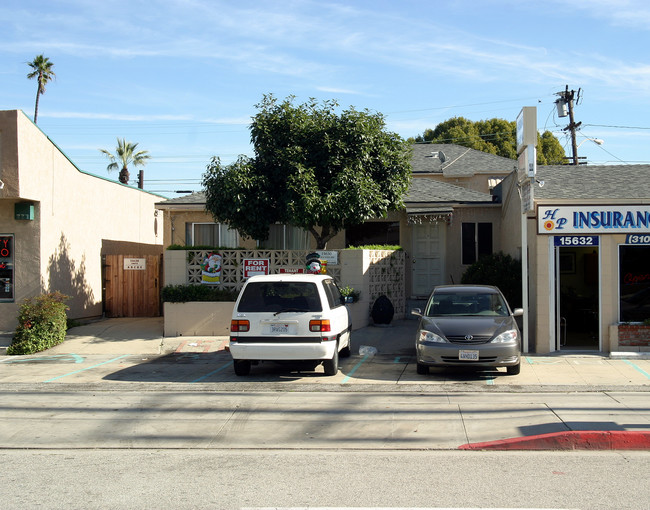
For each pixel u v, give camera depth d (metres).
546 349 13.41
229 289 16.64
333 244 20.08
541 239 13.42
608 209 13.16
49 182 16.52
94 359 13.78
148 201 25.36
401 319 18.28
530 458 6.89
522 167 13.52
